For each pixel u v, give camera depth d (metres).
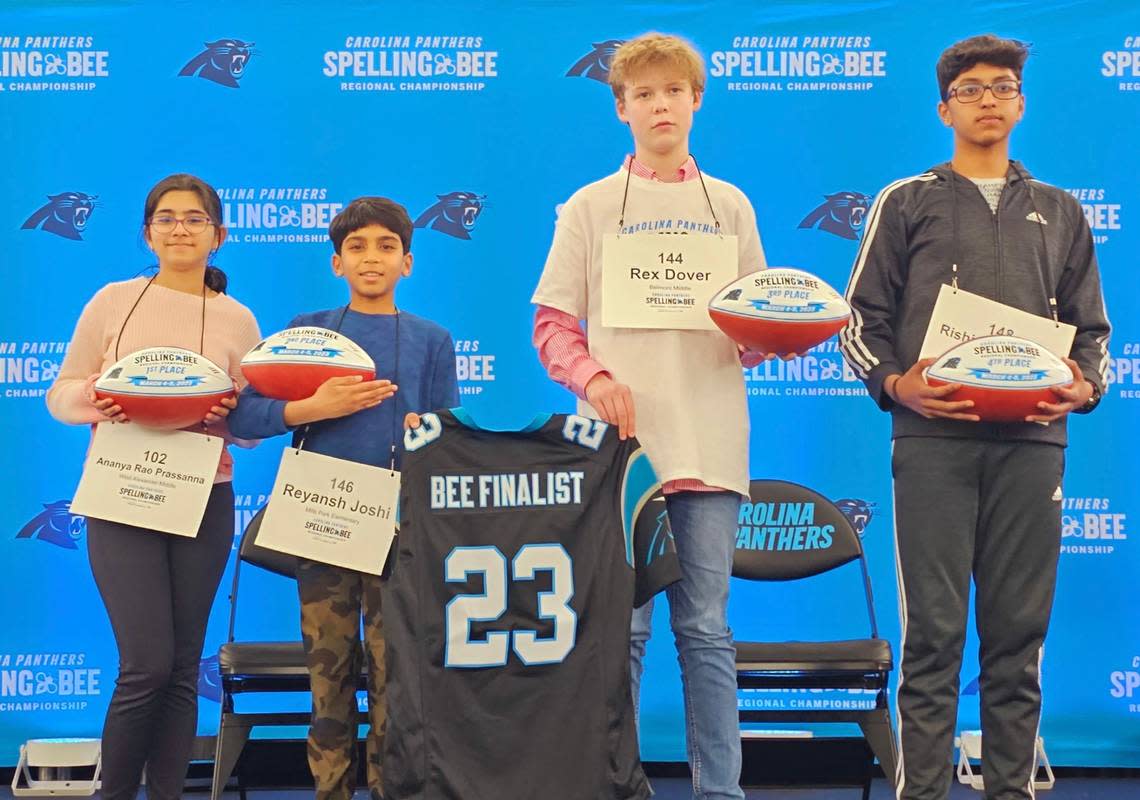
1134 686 4.26
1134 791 4.05
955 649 2.92
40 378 4.28
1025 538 2.93
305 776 4.19
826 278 4.37
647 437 2.86
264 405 2.96
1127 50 4.33
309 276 4.35
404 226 3.10
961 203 3.03
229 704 3.55
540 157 4.36
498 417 4.35
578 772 2.62
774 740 4.03
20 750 4.09
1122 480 4.29
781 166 4.38
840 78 4.38
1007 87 3.02
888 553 4.35
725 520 2.87
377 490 2.87
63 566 4.25
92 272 4.31
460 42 4.36
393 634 2.68
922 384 2.85
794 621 4.34
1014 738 2.93
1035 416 2.82
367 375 2.88
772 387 4.37
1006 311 2.91
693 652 2.81
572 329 2.98
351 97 4.35
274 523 2.86
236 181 4.34
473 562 2.68
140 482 3.03
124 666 3.00
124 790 3.05
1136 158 4.32
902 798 2.91
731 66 4.38
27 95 4.30
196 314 3.23
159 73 4.33
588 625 2.67
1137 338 4.29
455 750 2.63
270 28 4.35
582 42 4.37
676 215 2.95
